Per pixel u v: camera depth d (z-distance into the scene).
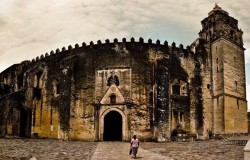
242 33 43.38
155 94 34.94
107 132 38.59
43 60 42.94
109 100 34.97
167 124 34.28
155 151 23.11
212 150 23.39
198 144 29.81
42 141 33.97
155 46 37.19
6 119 42.72
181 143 31.64
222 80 38.22
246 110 40.91
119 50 36.62
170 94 36.06
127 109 34.19
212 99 39.38
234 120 38.50
